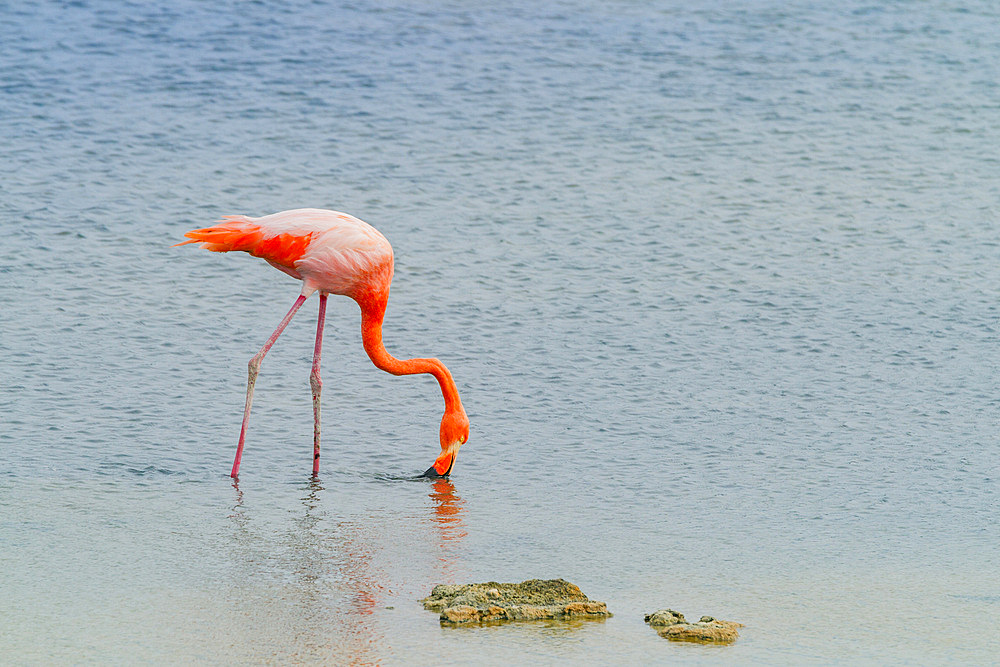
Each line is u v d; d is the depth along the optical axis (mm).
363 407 13969
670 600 8992
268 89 26203
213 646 7930
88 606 8547
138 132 23516
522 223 20281
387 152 23219
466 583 9227
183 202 20500
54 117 23969
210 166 22125
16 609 8438
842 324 16656
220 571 9336
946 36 31453
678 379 14812
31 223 19234
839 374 15008
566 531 10531
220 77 26719
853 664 7906
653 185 22141
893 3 34031
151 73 26672
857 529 10672
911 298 17625
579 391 14422
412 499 11328
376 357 12133
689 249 19453
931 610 8859
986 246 19766
